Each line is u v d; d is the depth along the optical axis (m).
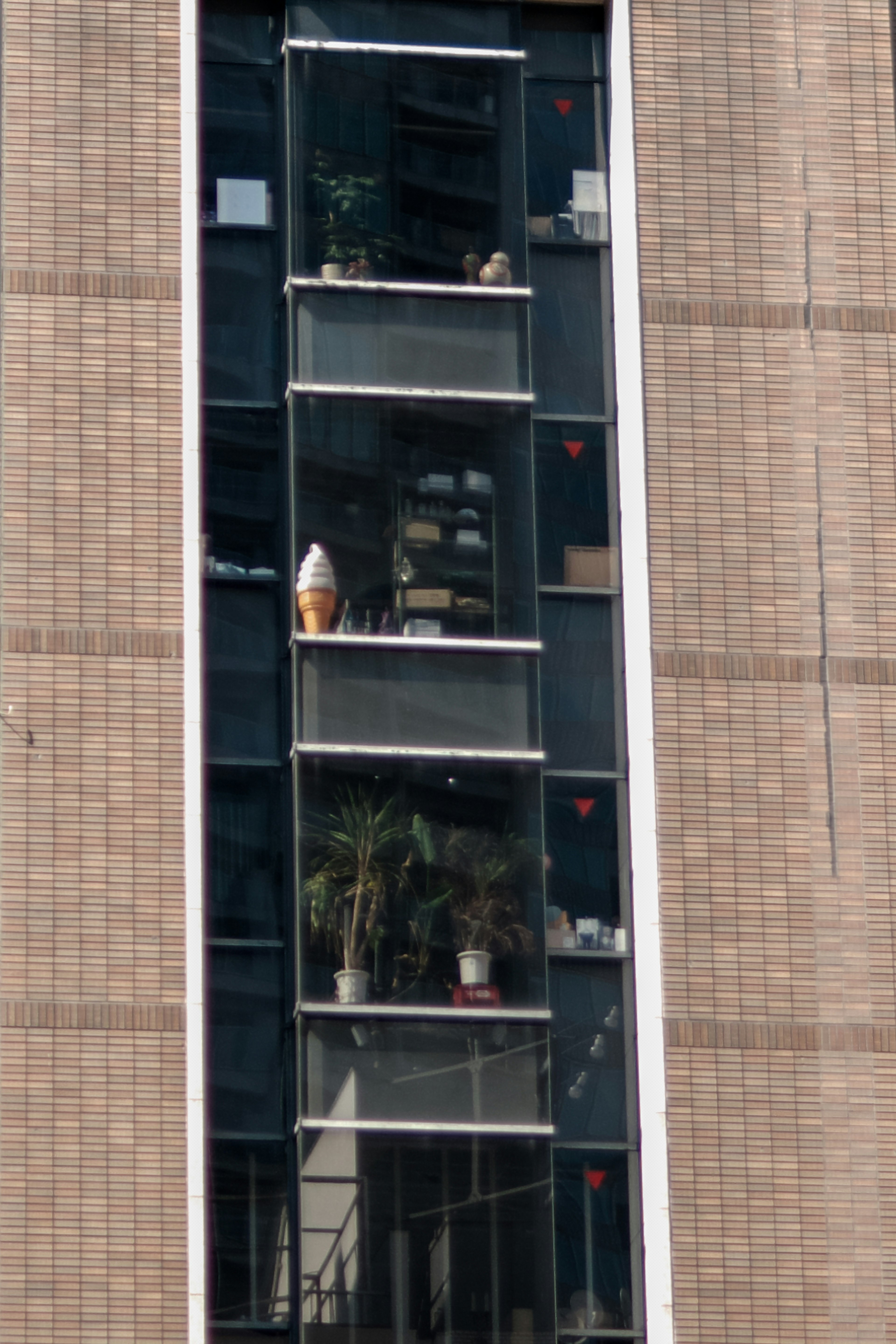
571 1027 26.05
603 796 26.86
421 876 25.69
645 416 27.05
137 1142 24.34
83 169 27.05
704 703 26.31
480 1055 25.16
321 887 25.50
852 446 27.28
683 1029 25.27
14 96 27.12
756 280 27.66
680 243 27.66
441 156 27.97
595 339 28.33
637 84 28.12
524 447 27.14
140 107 27.38
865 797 26.20
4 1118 24.25
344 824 25.73
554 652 27.27
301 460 26.80
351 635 26.33
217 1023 25.62
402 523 26.78
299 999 25.11
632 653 26.83
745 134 28.12
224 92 28.48
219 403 27.45
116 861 25.11
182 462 26.36
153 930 24.98
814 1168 25.02
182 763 25.48
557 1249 25.30
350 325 27.25
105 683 25.62
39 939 24.78
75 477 26.16
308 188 27.66
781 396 27.33
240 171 28.25
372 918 25.47
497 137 28.11
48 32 27.42
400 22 28.45
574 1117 25.77
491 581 26.72
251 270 27.97
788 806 26.09
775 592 26.72
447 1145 24.84
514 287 27.58
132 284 26.80
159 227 27.03
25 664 25.55
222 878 26.05
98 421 26.34
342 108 27.97
